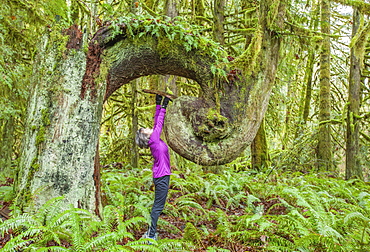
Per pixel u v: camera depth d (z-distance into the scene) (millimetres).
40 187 3562
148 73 4492
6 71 5129
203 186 6105
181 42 4156
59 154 3697
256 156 9328
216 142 4266
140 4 6609
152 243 3193
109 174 6020
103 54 3955
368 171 10016
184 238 3807
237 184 6426
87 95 3854
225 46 8266
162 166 3781
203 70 4309
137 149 8227
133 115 8281
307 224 4031
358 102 8656
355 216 4016
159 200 3729
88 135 3865
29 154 3727
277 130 11992
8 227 3033
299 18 7152
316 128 10164
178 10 7281
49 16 5836
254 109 4387
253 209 5215
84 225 3539
